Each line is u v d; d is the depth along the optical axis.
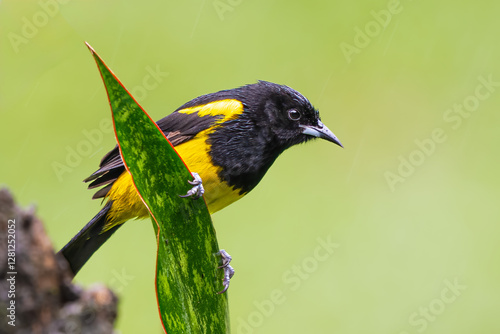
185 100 14.36
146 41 14.87
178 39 14.68
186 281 4.58
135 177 4.45
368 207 13.77
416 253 12.96
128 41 14.58
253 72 14.81
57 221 12.23
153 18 15.00
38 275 3.22
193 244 4.66
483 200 13.91
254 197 13.67
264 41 15.30
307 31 15.51
